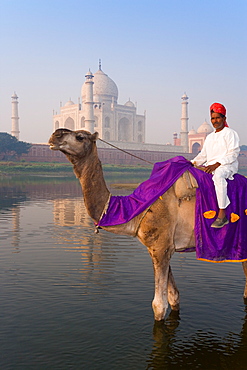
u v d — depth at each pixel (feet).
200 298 14.47
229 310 13.37
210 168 11.54
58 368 9.49
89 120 285.43
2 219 37.50
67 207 49.47
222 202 11.14
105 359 9.97
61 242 25.41
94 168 11.34
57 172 225.97
